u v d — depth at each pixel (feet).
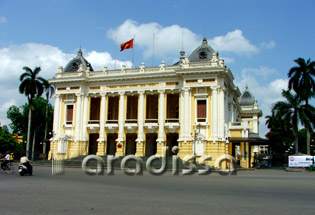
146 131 165.78
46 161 159.02
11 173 93.40
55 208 36.58
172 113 179.11
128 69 171.22
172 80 161.27
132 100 187.83
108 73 175.32
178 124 158.40
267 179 83.25
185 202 41.60
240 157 177.47
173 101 179.83
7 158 98.22
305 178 89.86
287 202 42.60
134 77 166.20
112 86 173.27
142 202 41.24
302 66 175.32
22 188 56.03
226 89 161.07
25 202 40.60
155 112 182.80
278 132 260.01
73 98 178.91
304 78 173.68
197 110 152.97
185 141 151.23
